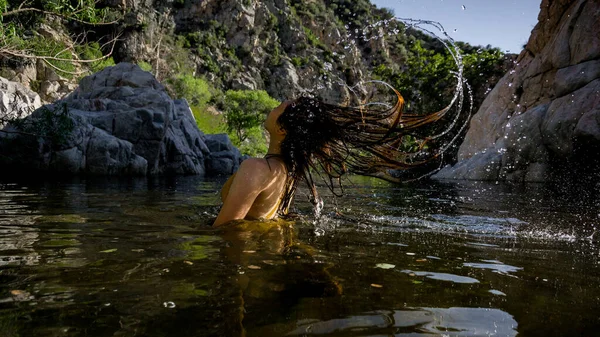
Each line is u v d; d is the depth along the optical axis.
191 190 6.00
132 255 1.82
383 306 1.29
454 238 2.56
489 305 1.34
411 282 1.57
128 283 1.43
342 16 67.38
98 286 1.40
